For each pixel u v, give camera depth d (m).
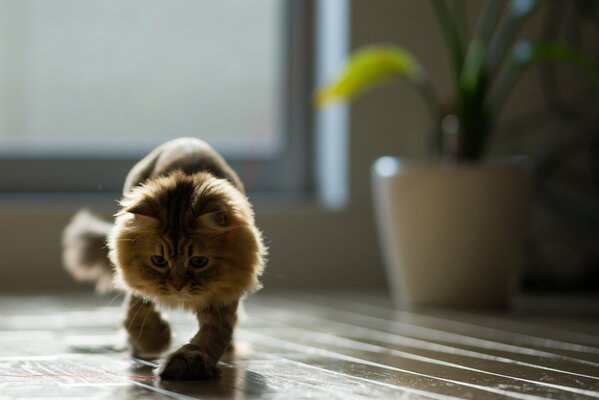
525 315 3.10
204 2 4.27
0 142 4.17
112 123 4.25
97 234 2.09
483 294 3.35
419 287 3.37
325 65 4.25
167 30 4.26
